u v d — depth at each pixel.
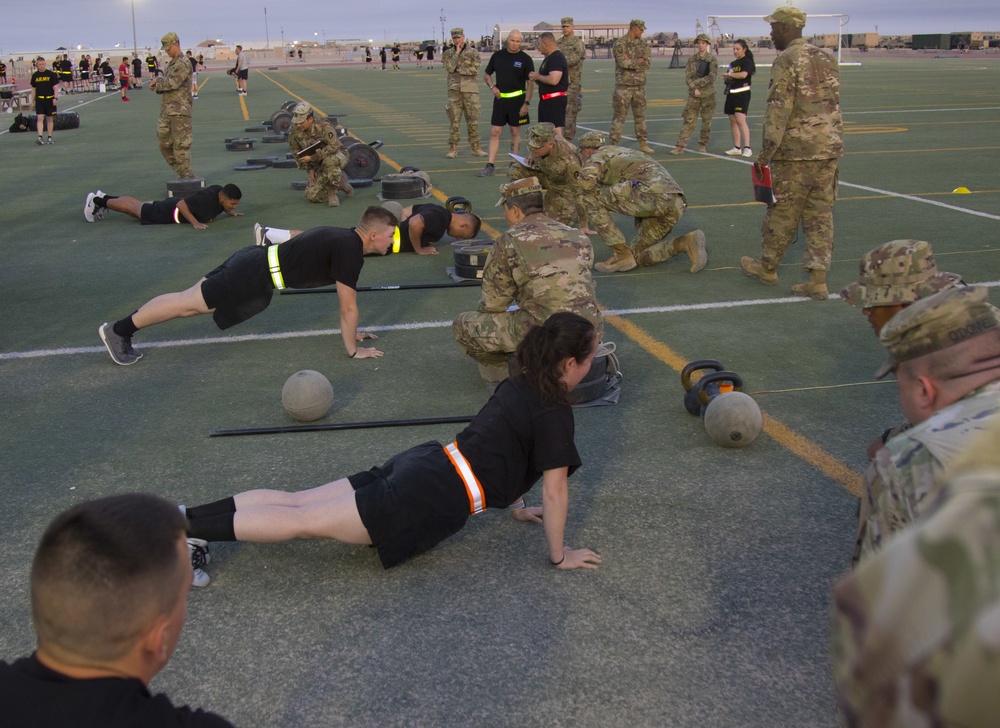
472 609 3.16
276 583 3.35
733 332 6.20
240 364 5.76
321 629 3.07
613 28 87.00
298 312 6.87
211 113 27.02
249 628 3.09
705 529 3.66
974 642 0.62
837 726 2.57
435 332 6.33
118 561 1.37
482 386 5.29
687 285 7.44
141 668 1.45
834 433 4.56
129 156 17.11
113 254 8.97
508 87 12.91
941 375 1.72
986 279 7.21
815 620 3.06
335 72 57.62
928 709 0.65
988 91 27.95
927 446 1.55
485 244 7.88
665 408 4.91
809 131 6.52
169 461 4.38
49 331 6.53
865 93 27.53
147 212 10.37
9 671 1.40
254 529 3.19
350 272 5.54
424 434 4.65
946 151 14.82
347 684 2.79
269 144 18.48
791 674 2.80
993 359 1.69
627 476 4.13
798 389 5.17
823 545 3.53
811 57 6.44
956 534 0.67
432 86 37.28
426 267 8.24
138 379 5.52
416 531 3.28
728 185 12.29
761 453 4.34
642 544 3.56
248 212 11.05
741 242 8.93
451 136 15.54
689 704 2.68
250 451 4.48
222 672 2.87
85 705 1.35
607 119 21.12
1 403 5.17
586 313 4.77
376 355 5.81
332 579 3.37
